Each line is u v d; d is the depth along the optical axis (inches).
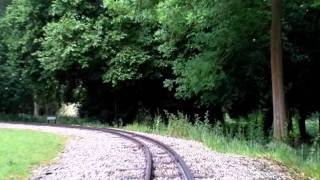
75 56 1408.7
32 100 2204.7
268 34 1012.5
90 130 1118.4
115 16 1397.6
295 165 609.0
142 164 569.9
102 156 651.5
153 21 1299.2
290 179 516.4
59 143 842.8
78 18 1441.9
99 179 484.1
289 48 1082.7
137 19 1275.8
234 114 1357.0
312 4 949.2
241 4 940.0
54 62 1455.5
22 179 509.4
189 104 1469.0
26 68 1710.1
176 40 1166.3
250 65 1082.7
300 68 1170.6
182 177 480.7
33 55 1624.0
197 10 995.9
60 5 1448.1
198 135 918.4
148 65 1407.5
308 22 1088.8
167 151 673.6
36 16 1590.8
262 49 1059.9
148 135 970.1
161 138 896.3
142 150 708.0
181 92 1166.3
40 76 1699.1
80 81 1662.2
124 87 1518.2
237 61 1079.6
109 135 971.9
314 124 1993.1
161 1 1057.5
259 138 884.6
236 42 1024.2
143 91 1533.0
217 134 890.7
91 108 1699.1
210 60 1048.8
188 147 750.5
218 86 1090.7
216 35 1011.3
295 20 1057.5
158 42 1381.6
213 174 500.1
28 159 636.7
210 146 772.6
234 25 989.2
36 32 1600.6
